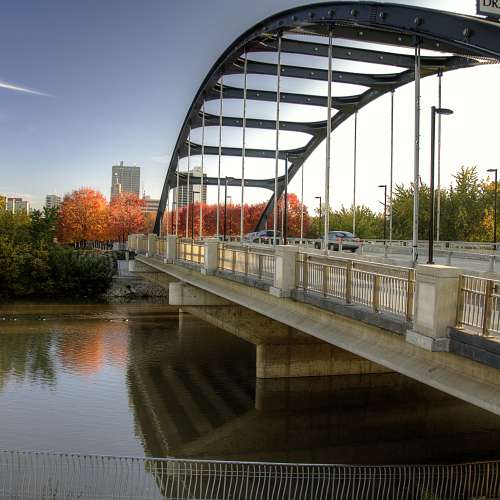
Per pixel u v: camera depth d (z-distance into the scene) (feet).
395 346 39.60
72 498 44.55
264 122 180.55
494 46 49.55
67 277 215.31
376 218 253.65
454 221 211.20
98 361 106.63
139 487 48.65
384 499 47.42
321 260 50.80
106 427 70.38
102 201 370.73
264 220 233.76
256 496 45.85
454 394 32.48
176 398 83.25
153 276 182.39
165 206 243.81
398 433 68.33
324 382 90.17
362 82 136.15
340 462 58.80
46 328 142.72
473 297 30.42
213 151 202.59
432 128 54.19
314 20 88.22
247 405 79.36
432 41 76.13
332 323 49.03
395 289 37.91
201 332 139.44
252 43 122.31
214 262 83.82
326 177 78.69
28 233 256.93
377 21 69.10
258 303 66.28
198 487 50.26
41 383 90.63
